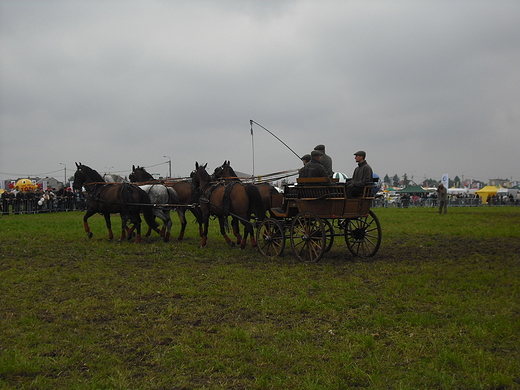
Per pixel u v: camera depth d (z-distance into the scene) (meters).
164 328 6.07
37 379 4.63
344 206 10.66
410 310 6.80
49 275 9.44
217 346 5.45
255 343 5.54
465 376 4.63
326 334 5.83
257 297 7.61
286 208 11.73
